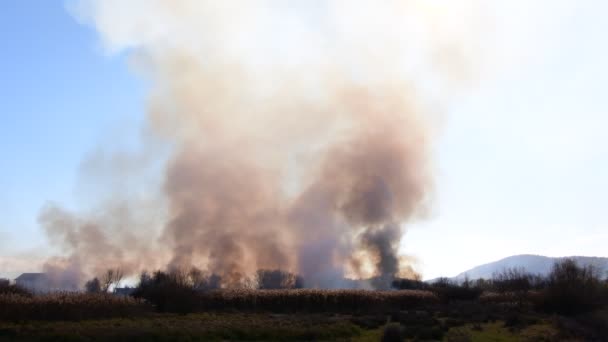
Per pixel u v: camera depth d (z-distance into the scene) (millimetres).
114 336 23812
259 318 36562
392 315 39719
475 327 30781
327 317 38094
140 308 39188
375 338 26750
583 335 28375
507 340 26438
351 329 29000
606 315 34625
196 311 42719
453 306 49156
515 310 42344
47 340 23250
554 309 40031
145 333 24312
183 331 25688
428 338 26281
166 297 42438
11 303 31766
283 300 47344
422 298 52625
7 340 23297
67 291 39344
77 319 32906
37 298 34062
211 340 24703
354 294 48906
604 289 43312
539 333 28625
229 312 43094
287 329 27781
